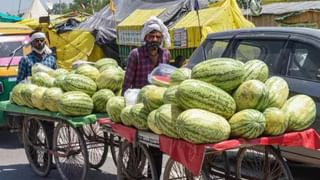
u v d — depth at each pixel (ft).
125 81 21.52
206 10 59.77
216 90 15.29
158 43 21.38
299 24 76.84
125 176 19.67
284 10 81.66
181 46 58.23
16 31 36.19
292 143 15.99
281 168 16.79
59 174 24.88
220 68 15.52
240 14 58.59
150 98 17.04
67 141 22.68
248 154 17.89
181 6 67.82
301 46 20.92
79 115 20.84
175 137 15.72
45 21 72.90
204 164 16.42
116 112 18.86
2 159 28.68
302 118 16.21
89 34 73.82
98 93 21.12
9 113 25.36
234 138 15.21
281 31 21.86
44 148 23.94
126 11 77.41
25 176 24.84
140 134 17.62
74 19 82.99
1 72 32.86
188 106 15.25
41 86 23.31
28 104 23.35
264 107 15.62
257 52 22.35
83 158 21.99
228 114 15.30
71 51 73.56
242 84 15.66
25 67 29.37
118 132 18.92
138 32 67.21
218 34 24.50
